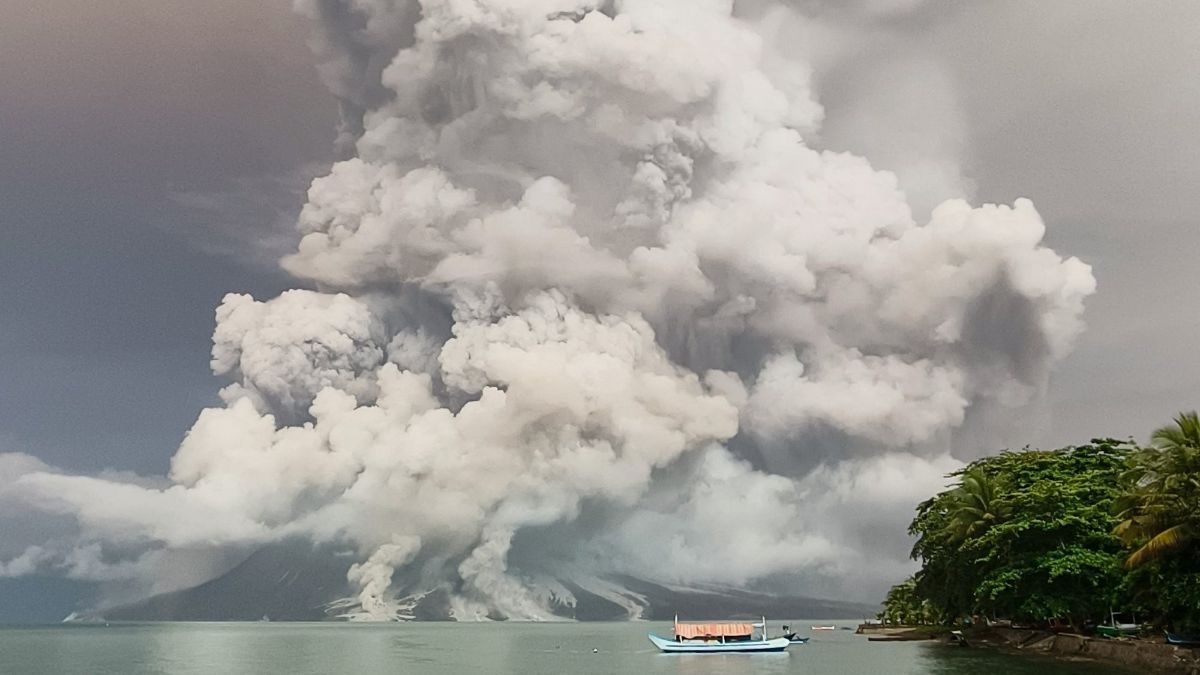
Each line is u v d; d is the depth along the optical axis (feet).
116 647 648.38
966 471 346.54
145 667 417.49
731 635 473.26
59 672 387.75
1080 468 303.89
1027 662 267.59
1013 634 333.01
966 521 305.32
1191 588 191.01
